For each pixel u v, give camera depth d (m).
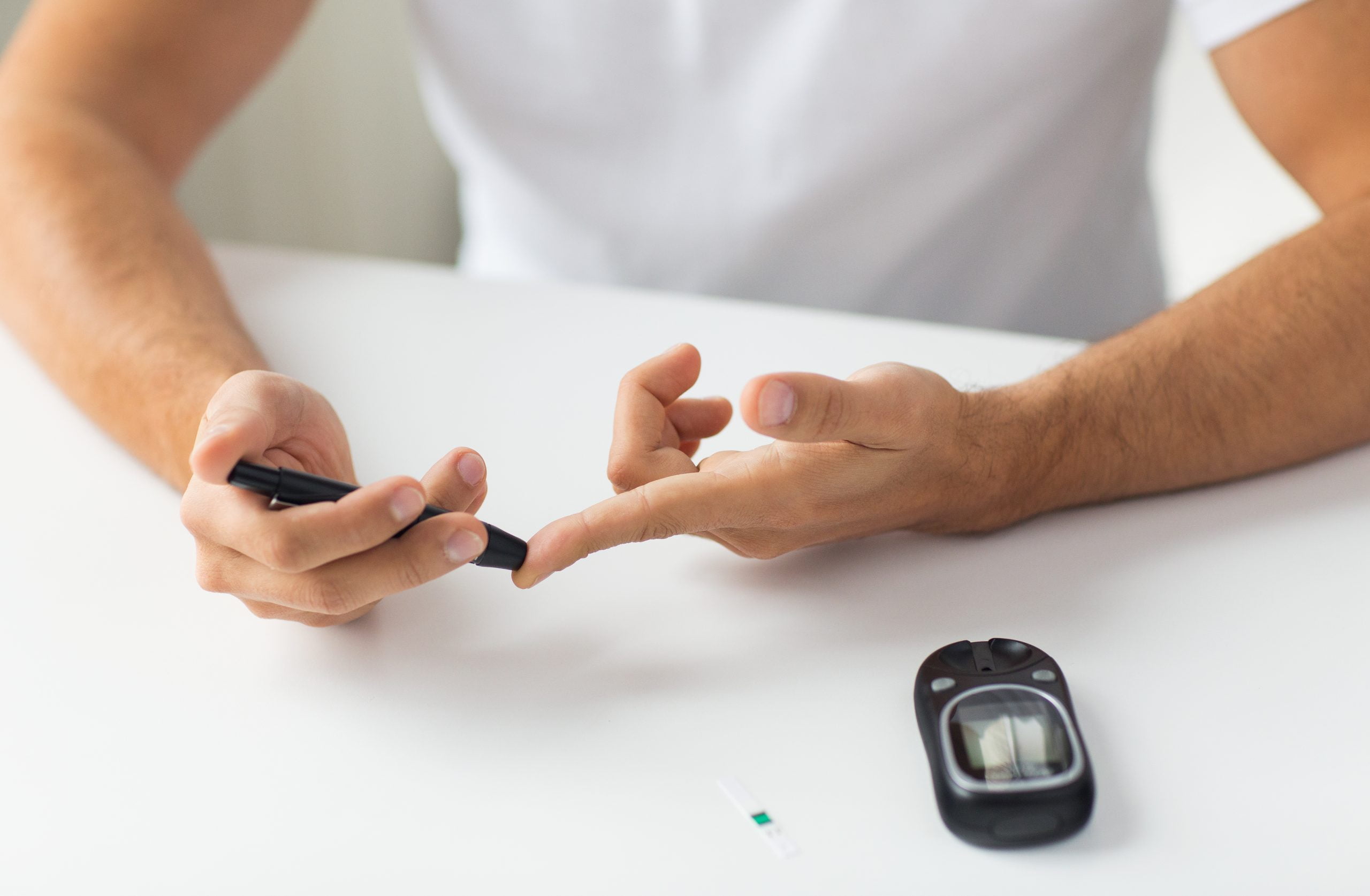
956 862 0.64
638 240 1.31
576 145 1.28
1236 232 1.88
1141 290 1.45
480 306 0.98
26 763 0.68
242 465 0.69
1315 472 0.82
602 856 0.65
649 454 0.77
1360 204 0.88
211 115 1.14
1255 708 0.69
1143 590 0.75
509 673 0.72
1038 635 0.73
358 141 2.13
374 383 0.91
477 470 0.73
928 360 0.92
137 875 0.64
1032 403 0.80
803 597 0.75
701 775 0.67
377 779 0.67
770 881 0.64
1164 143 1.95
